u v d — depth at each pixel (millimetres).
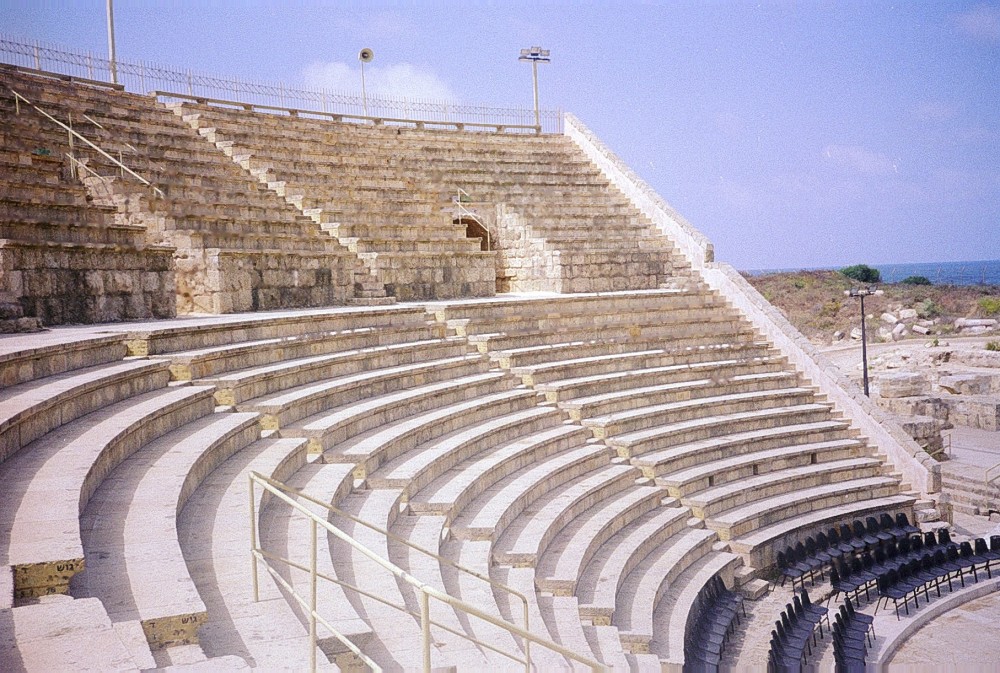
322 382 16469
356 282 25031
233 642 6637
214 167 26500
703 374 25938
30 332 14109
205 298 20016
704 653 15305
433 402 18531
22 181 17859
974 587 19703
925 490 23953
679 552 18266
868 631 16578
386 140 35188
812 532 21578
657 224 34656
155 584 6742
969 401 34031
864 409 25578
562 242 31438
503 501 15727
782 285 78312
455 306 23125
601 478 19453
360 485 13727
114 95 27625
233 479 10945
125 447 10352
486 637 10695
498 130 40375
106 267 16734
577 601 13539
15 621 5414
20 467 8547
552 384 22203
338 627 7602
